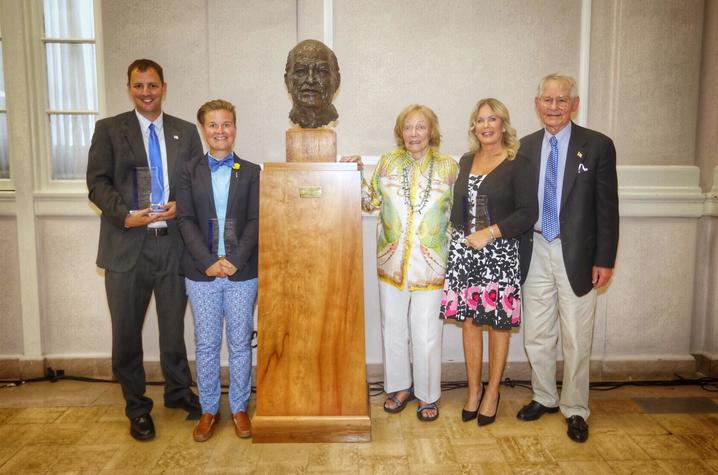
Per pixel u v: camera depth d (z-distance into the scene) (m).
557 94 2.19
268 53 2.81
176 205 2.26
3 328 2.96
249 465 2.04
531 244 2.37
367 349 2.96
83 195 2.85
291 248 2.16
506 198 2.23
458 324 2.95
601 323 2.97
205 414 2.31
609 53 2.86
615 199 2.25
